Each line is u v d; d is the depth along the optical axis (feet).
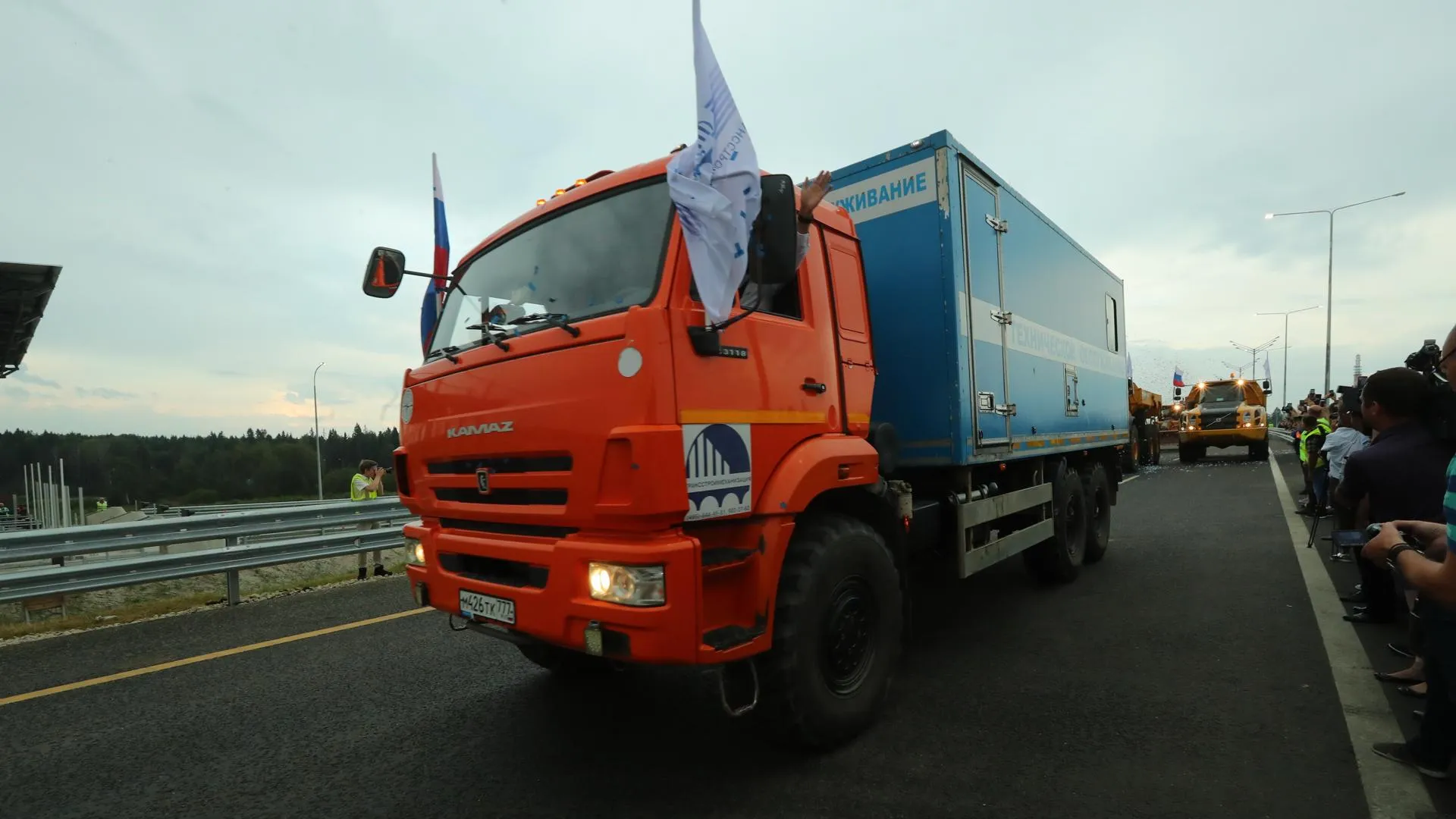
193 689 15.55
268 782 11.28
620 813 9.99
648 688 14.79
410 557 13.42
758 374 10.79
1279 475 55.21
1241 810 9.58
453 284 14.15
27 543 20.12
